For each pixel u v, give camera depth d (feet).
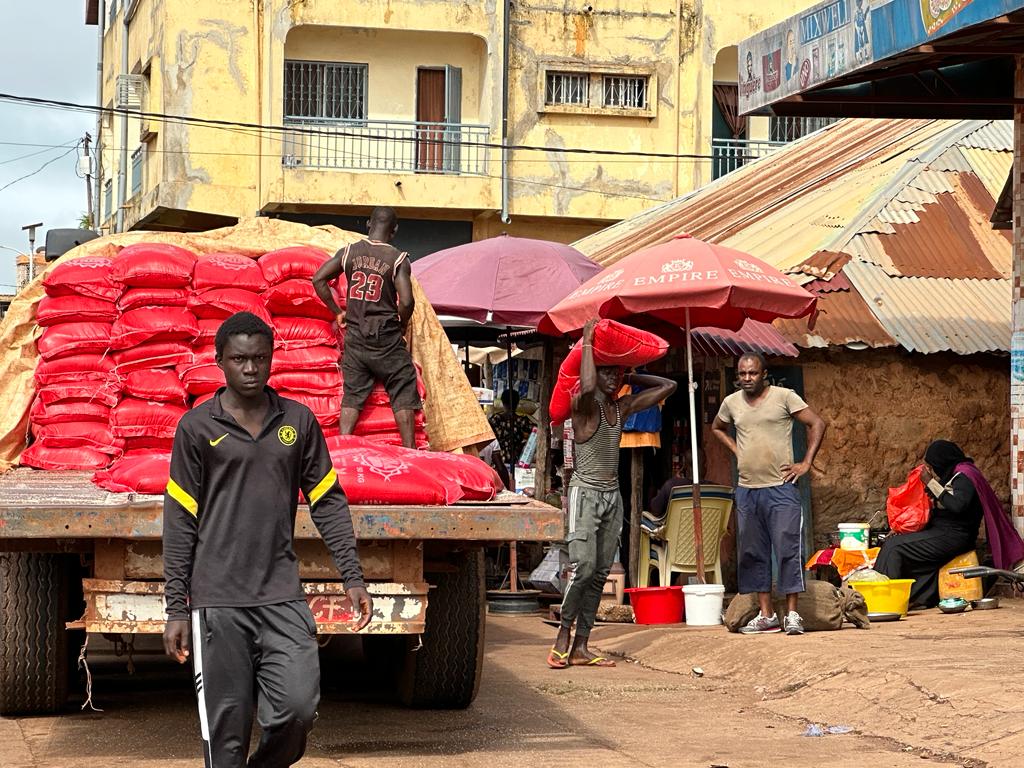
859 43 33.55
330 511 15.87
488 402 55.67
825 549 39.24
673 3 85.61
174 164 80.79
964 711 21.33
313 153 82.74
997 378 41.63
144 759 19.33
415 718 22.84
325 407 24.70
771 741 21.13
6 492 20.08
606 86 85.61
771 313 34.99
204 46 81.00
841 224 43.73
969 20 29.50
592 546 28.78
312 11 81.46
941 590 35.24
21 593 21.58
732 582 40.01
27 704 22.24
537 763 19.21
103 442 24.25
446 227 84.84
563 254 43.21
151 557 18.85
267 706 15.25
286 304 24.99
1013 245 36.58
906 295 40.78
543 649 32.68
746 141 84.64
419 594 19.26
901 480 40.65
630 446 39.24
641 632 33.22
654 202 85.05
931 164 46.09
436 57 84.99
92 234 37.68
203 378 24.11
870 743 20.94
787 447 30.78
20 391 25.27
